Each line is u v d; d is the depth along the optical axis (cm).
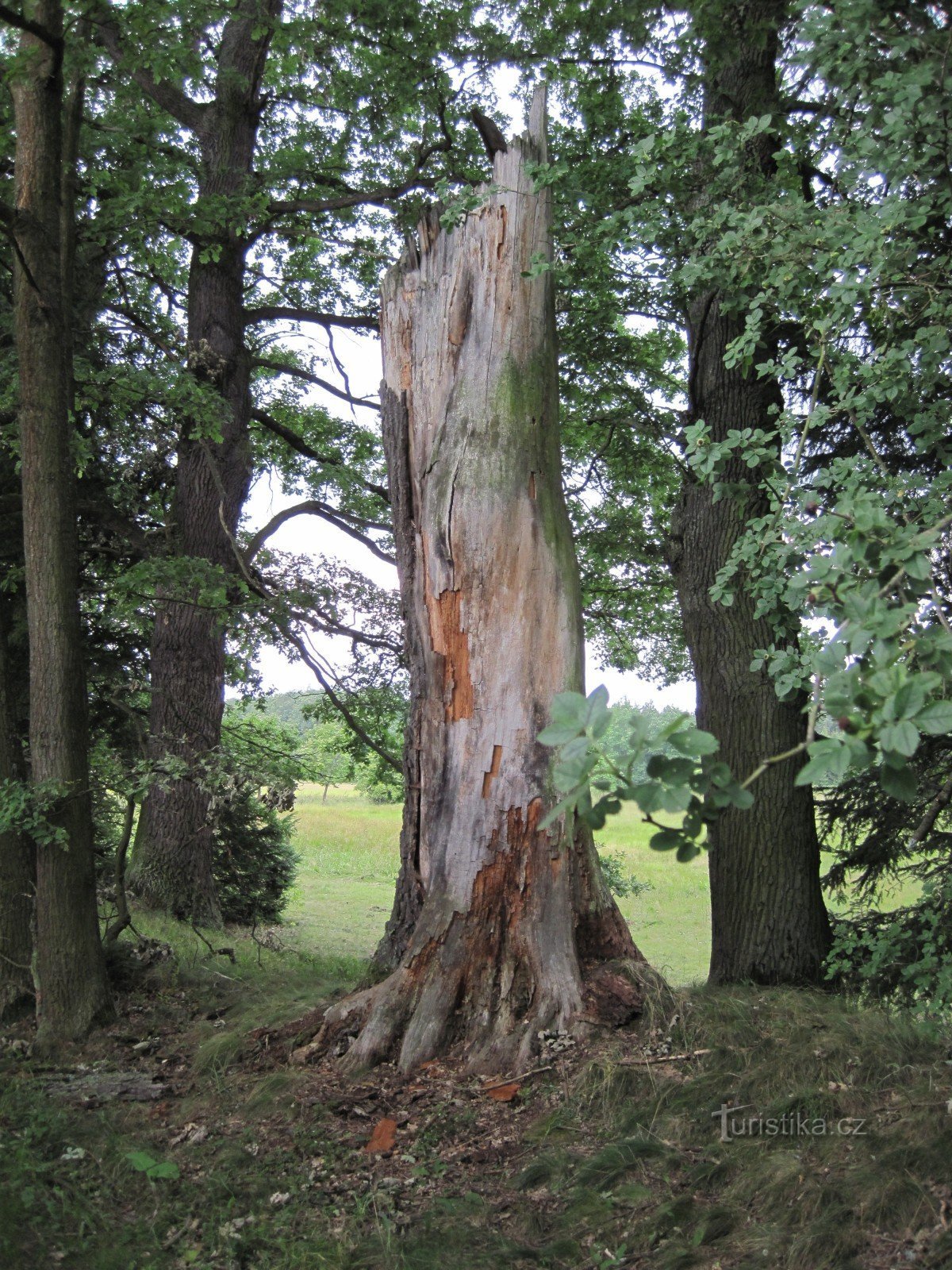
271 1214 412
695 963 1359
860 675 191
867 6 372
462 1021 560
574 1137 464
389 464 648
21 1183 407
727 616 804
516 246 617
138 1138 475
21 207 650
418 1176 443
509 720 583
